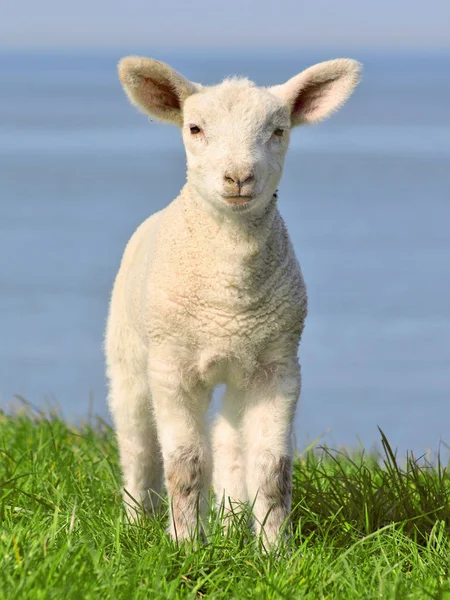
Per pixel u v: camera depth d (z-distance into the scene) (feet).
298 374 32.35
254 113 31.27
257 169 30.25
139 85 32.73
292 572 27.89
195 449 31.73
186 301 31.27
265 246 31.12
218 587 27.76
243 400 32.81
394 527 31.53
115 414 36.86
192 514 31.48
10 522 30.45
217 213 30.73
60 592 25.16
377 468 37.35
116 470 39.40
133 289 34.42
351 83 33.40
